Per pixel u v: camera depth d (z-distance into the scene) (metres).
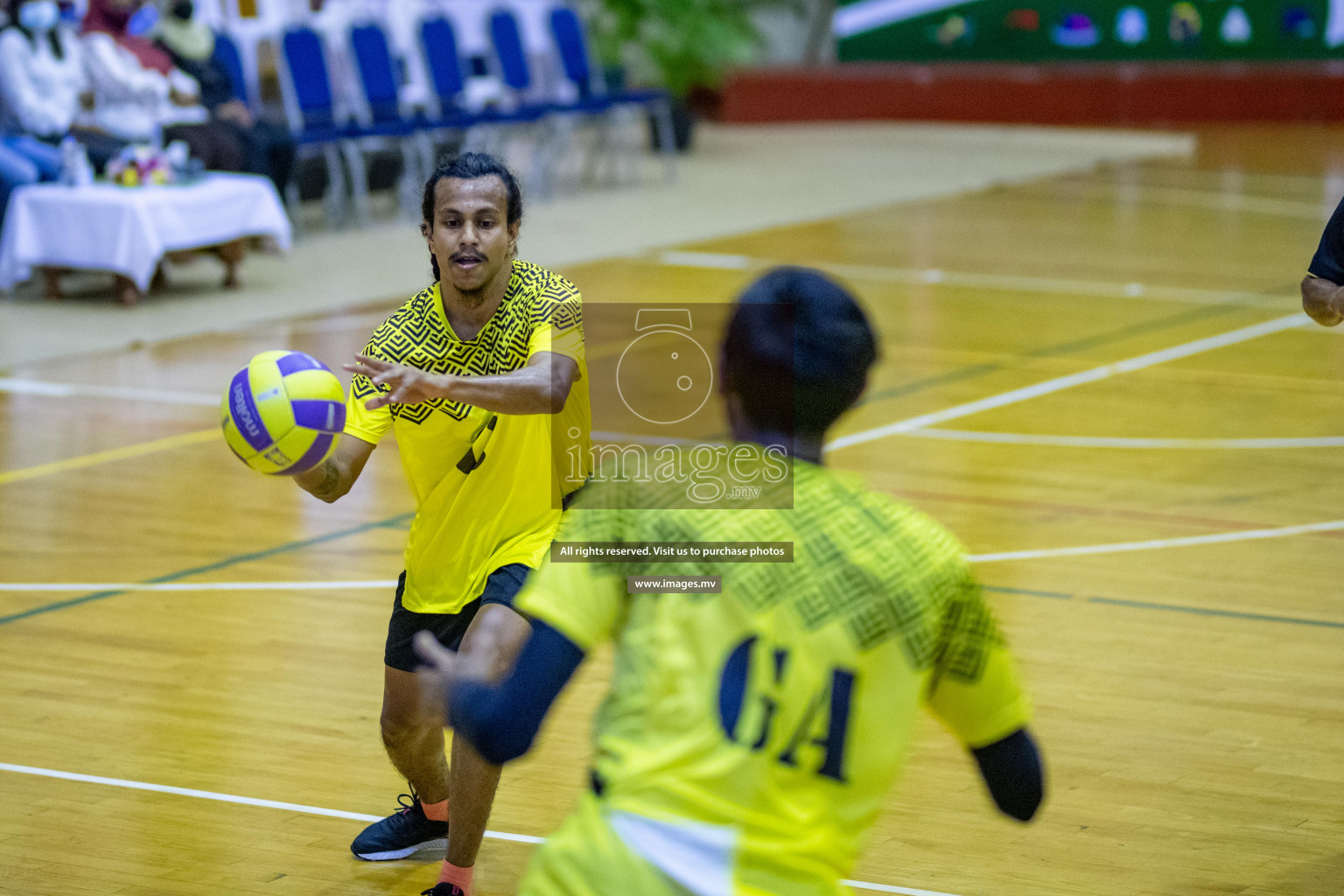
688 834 6.72
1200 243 47.28
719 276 41.16
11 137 38.66
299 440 10.17
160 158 38.22
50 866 12.79
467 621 11.44
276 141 44.72
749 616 6.86
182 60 43.47
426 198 11.29
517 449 11.24
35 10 39.66
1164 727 15.59
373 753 15.14
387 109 48.78
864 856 12.95
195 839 13.33
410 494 24.19
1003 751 7.32
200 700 16.38
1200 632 18.19
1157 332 35.84
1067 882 12.52
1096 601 19.23
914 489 24.08
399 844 12.98
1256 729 15.53
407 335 11.37
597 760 7.06
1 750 15.12
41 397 29.77
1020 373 32.06
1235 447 26.47
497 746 6.81
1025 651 17.61
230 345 34.00
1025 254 45.72
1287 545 21.33
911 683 6.96
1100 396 30.08
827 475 7.15
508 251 11.34
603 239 46.94
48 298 38.53
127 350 33.56
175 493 24.03
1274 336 35.41
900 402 29.73
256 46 49.38
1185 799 14.02
